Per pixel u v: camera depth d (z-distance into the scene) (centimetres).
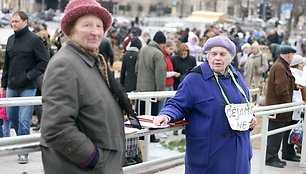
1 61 991
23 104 431
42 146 276
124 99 287
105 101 276
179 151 770
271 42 2958
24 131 634
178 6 6662
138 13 6800
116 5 6456
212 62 401
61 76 262
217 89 400
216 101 397
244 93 413
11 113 639
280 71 722
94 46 281
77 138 259
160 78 830
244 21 5119
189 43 1384
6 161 650
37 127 805
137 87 846
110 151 277
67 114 257
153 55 831
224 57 399
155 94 561
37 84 629
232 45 403
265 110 621
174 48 991
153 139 829
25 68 627
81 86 267
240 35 2130
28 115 634
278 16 5406
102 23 288
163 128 394
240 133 403
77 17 280
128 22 4684
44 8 5266
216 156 396
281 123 732
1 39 1116
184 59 953
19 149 287
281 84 718
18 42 628
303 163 753
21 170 614
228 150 397
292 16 5144
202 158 399
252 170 698
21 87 629
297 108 687
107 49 850
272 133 651
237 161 400
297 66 789
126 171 411
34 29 1608
